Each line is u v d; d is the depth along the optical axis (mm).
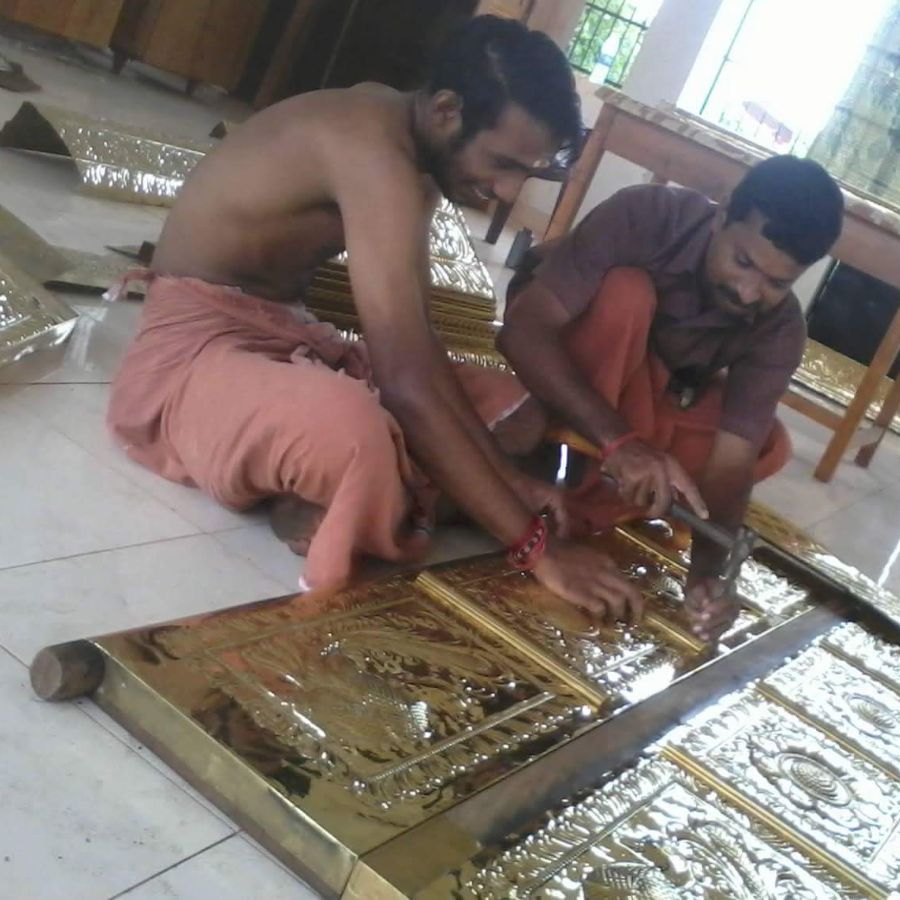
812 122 5645
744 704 1681
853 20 5535
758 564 2318
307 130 1695
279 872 1093
